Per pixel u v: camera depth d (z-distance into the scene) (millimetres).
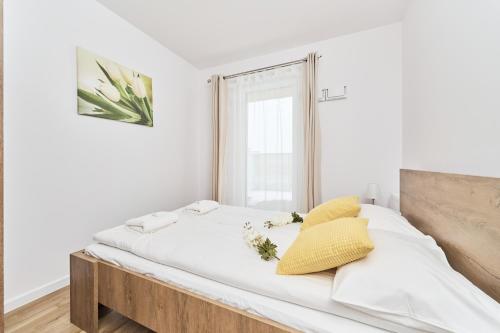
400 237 1012
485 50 851
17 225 1495
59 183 1715
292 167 2762
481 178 791
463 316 617
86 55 1867
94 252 1323
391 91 2301
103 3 1988
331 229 988
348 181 2504
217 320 931
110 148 2100
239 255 1155
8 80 1438
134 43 2330
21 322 1358
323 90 2584
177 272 1102
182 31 2422
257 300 890
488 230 751
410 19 1934
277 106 2824
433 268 756
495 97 792
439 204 1121
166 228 1594
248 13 2129
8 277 1458
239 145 3059
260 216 1956
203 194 3410
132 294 1162
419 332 665
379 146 2363
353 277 771
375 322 724
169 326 1057
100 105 1986
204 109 3359
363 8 2057
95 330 1248
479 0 889
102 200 2033
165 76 2752
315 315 800
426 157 1515
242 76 3018
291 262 955
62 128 1725
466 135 987
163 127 2738
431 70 1423
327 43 2562
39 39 1578
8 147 1447
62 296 1621
